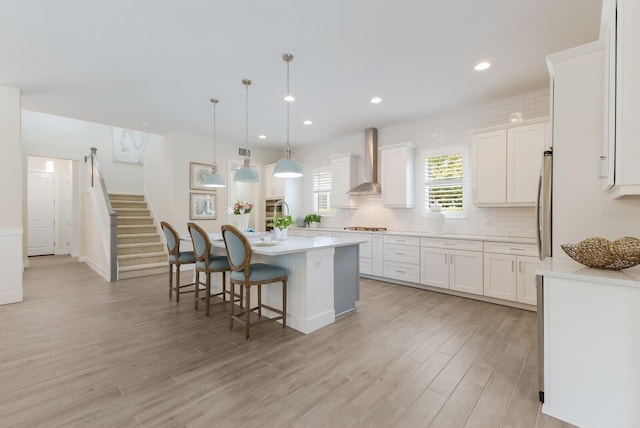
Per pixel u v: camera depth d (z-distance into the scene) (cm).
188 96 411
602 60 195
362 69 334
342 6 231
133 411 174
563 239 211
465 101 431
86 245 671
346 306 348
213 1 226
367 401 185
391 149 521
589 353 162
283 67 330
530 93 399
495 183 397
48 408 176
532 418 170
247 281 275
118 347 257
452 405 181
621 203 194
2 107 368
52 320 318
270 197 726
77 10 235
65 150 674
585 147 202
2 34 266
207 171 634
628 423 153
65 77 352
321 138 645
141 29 261
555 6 230
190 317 330
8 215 373
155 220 669
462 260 408
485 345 263
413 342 269
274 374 215
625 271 170
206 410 176
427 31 264
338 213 648
